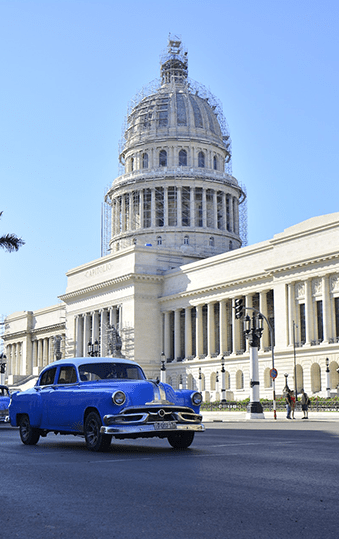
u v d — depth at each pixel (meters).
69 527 8.98
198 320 107.69
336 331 81.19
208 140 141.62
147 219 138.12
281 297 88.06
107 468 15.05
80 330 131.25
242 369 96.00
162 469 14.64
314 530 8.66
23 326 164.88
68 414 20.88
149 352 113.75
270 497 10.91
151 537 8.39
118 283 118.56
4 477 13.76
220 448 20.17
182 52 159.12
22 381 149.38
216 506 10.23
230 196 141.88
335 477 13.12
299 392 84.00
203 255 124.56
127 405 18.88
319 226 82.94
